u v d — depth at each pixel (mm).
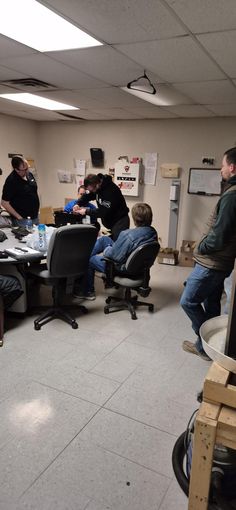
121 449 1713
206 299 2596
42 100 4398
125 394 2135
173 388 2211
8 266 3051
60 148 6418
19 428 1822
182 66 2750
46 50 2504
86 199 4371
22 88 3760
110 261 3209
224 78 3035
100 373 2348
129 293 3463
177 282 4484
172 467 1615
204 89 3447
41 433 1795
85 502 1439
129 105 4461
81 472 1577
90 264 3574
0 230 3523
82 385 2205
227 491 1396
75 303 3621
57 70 3027
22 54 2604
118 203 3881
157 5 1771
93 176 3764
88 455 1670
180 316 3369
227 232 2105
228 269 2271
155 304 3674
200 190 5301
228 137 5004
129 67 2848
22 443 1726
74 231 2719
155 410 1999
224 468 1366
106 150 5965
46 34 2209
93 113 5215
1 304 2650
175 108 4496
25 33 2197
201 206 5355
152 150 5570
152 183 5668
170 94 3705
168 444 1754
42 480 1530
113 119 5750
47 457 1649
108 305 3410
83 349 2664
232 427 994
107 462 1636
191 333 3010
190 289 2389
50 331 2943
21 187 4227
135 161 5699
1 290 2682
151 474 1580
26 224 3953
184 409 2016
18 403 2012
